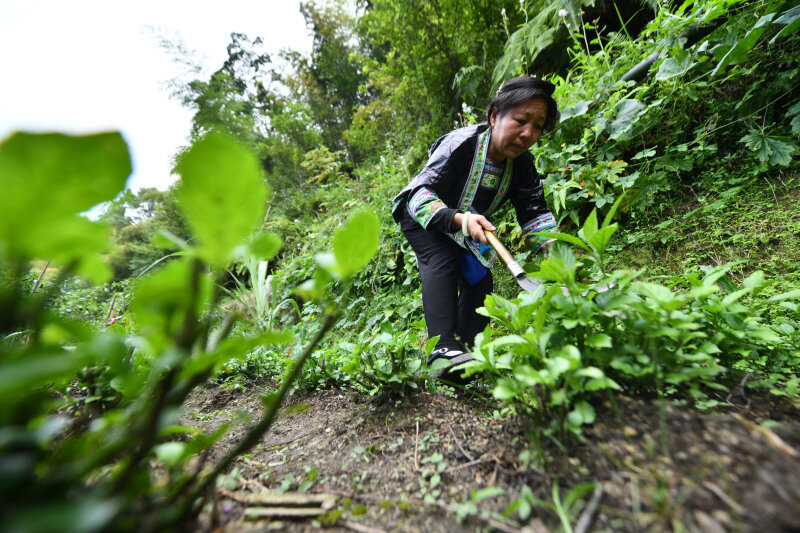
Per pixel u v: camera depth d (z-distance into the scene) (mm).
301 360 525
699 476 570
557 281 840
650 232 2158
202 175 272
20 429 353
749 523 482
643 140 2379
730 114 2156
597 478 640
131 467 376
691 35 2270
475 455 844
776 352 973
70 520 268
